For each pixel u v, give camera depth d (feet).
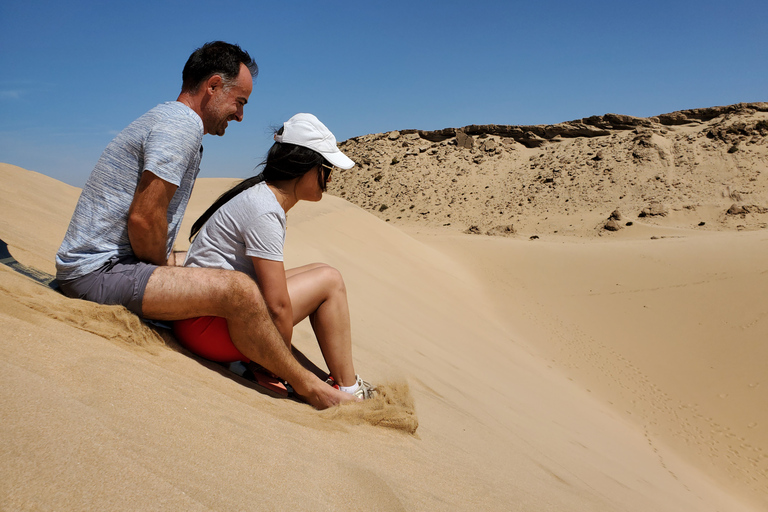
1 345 3.90
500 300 67.31
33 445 2.84
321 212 61.26
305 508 3.59
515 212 204.44
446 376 17.98
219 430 4.20
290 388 6.95
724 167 193.06
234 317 5.79
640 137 223.71
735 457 34.94
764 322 53.62
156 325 6.20
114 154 5.94
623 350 54.08
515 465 9.36
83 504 2.58
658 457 30.45
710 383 46.16
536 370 39.27
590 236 159.43
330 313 6.90
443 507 4.72
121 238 6.07
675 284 67.51
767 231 93.15
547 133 255.91
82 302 5.64
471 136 270.26
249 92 6.75
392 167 266.98
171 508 2.85
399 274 52.65
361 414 6.46
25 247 8.86
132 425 3.60
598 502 10.21
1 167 19.98
